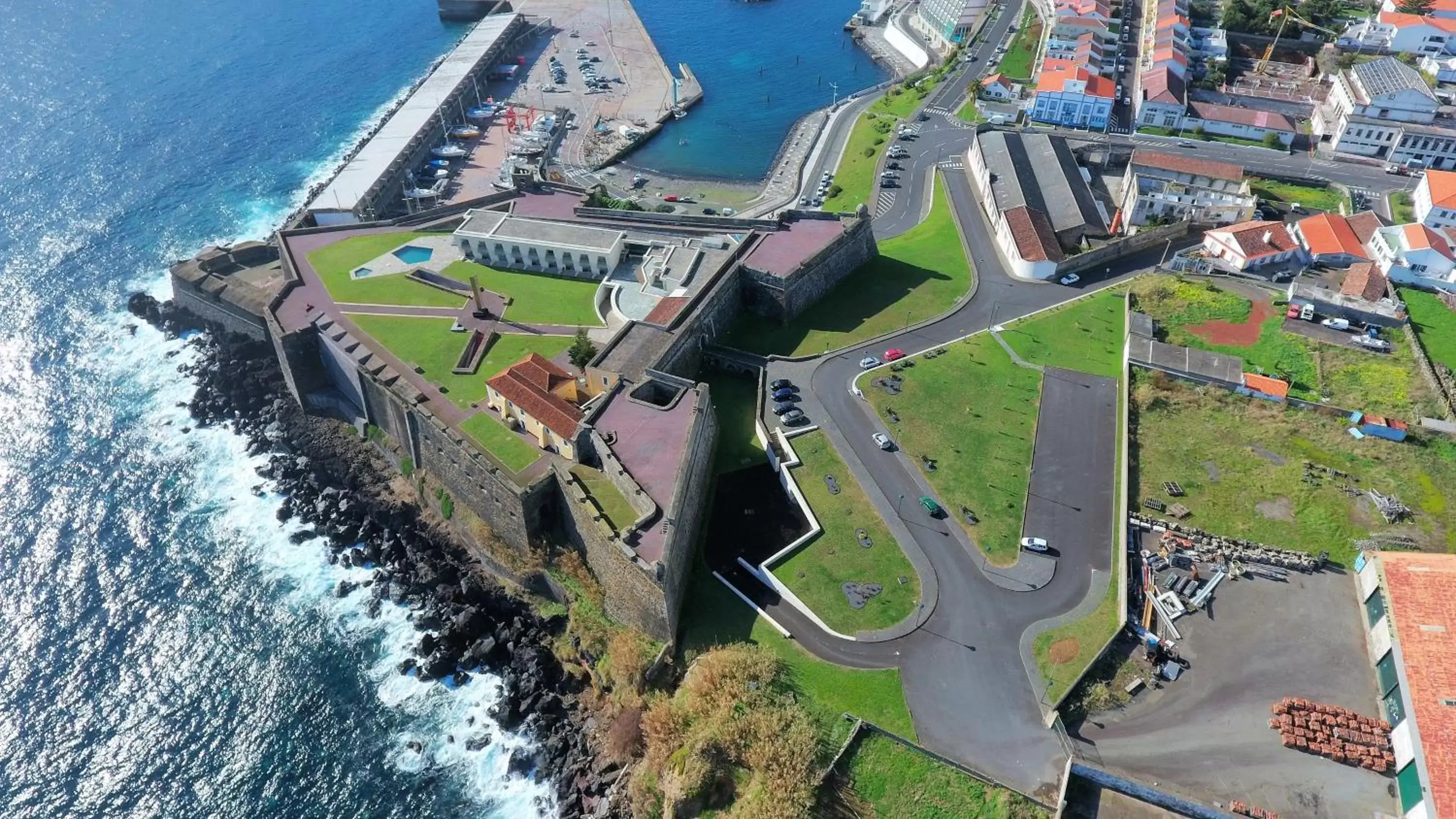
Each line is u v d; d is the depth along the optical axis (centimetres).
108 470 13112
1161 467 11138
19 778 9575
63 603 11294
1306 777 7856
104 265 17562
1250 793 7719
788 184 19975
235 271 16050
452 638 10725
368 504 12356
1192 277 14962
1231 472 11062
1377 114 18588
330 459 13088
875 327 13862
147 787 9519
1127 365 12700
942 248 16075
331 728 10038
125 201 19588
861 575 9788
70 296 16688
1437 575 9031
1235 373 12569
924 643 9050
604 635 10106
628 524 9869
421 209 19100
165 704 10256
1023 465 11169
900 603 9469
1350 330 13600
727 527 10600
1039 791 7806
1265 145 19275
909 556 9981
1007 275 15262
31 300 16550
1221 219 16562
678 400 11431
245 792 9494
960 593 9538
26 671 10556
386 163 19488
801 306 14175
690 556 10219
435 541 11881
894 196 18288
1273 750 8050
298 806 9381
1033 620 9231
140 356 15300
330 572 11712
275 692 10375
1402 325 13600
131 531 12206
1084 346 13375
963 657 8900
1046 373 12788
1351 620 9231
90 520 12344
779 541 10400
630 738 9062
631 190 19938
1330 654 8888
